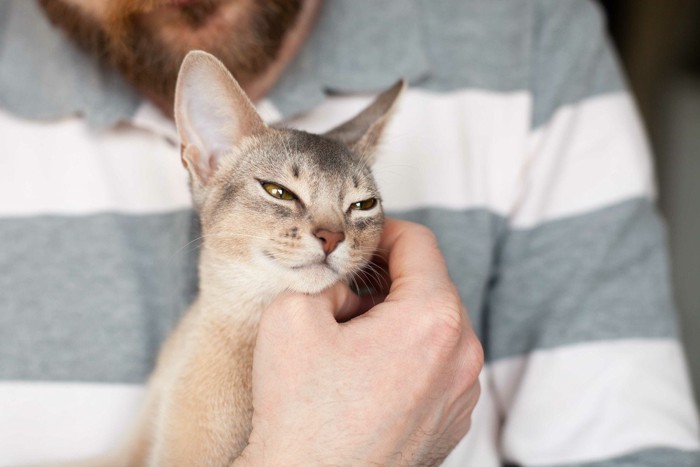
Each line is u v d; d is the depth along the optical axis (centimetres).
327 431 39
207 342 44
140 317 50
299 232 42
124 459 48
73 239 51
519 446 50
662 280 53
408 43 53
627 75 97
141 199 52
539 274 53
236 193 44
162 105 50
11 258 51
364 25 53
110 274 51
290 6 48
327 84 52
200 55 44
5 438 49
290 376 39
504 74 55
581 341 51
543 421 50
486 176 54
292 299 40
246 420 44
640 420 49
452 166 53
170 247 51
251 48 48
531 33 56
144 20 47
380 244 46
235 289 44
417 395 40
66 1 49
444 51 55
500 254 55
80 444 49
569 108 56
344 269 43
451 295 41
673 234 96
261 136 45
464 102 54
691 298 94
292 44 51
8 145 52
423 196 53
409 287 41
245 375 44
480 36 55
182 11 46
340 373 39
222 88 44
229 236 44
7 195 51
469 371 42
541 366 51
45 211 51
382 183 53
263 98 51
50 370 50
